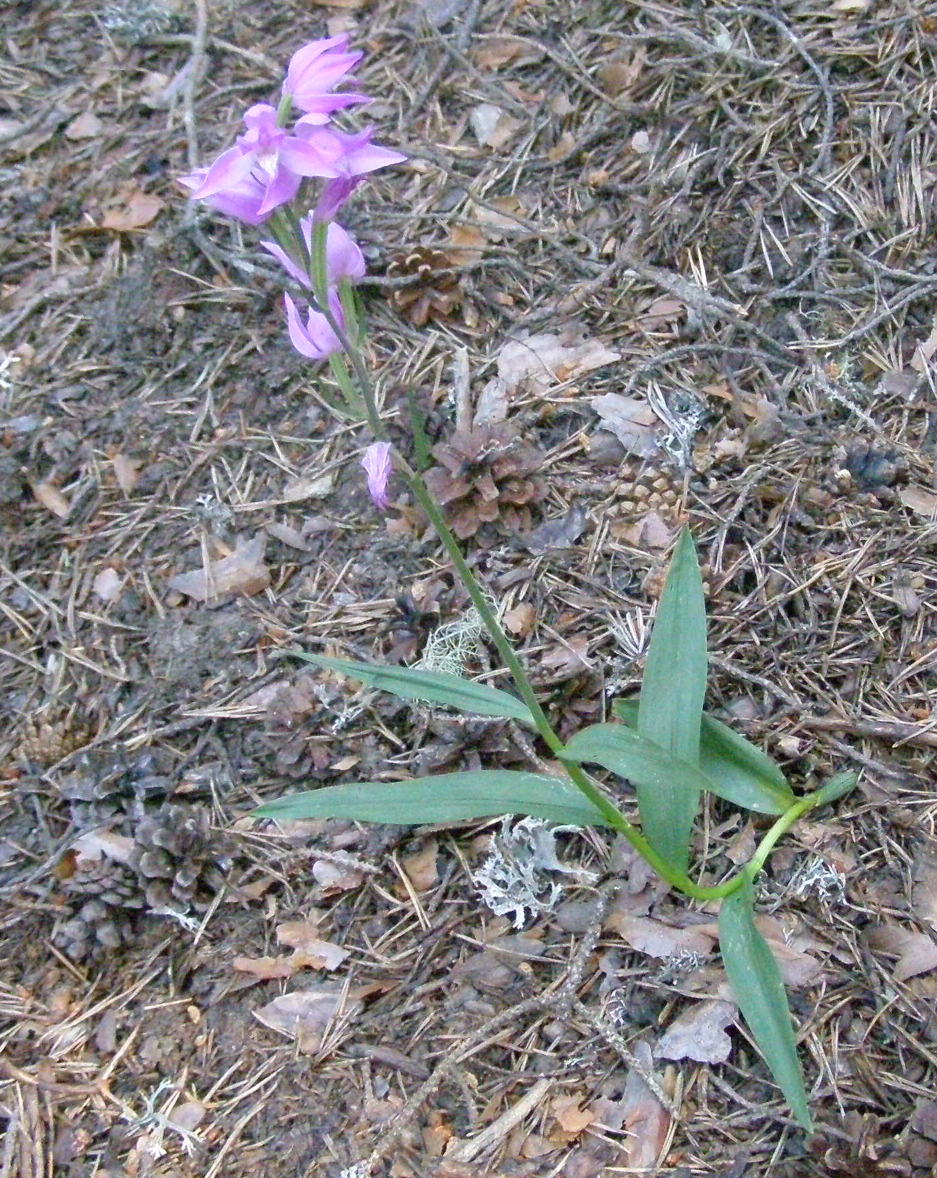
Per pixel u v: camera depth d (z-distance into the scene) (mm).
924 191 634
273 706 552
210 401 643
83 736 562
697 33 693
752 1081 461
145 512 617
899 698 524
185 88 734
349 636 572
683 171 664
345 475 613
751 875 473
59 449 633
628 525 580
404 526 594
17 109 747
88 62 763
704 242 647
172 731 558
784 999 431
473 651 554
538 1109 464
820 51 672
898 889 488
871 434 583
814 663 535
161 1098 482
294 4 761
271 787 546
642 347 626
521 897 505
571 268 654
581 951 487
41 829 542
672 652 470
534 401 616
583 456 603
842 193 643
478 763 531
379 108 716
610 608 560
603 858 513
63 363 658
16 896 525
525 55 718
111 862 521
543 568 576
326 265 380
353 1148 462
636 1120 457
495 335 642
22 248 697
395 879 520
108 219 694
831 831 502
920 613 540
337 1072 480
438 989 495
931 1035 458
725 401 606
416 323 647
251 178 357
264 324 657
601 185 670
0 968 513
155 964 513
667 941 488
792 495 572
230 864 528
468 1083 471
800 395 603
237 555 599
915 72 661
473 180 684
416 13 743
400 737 546
